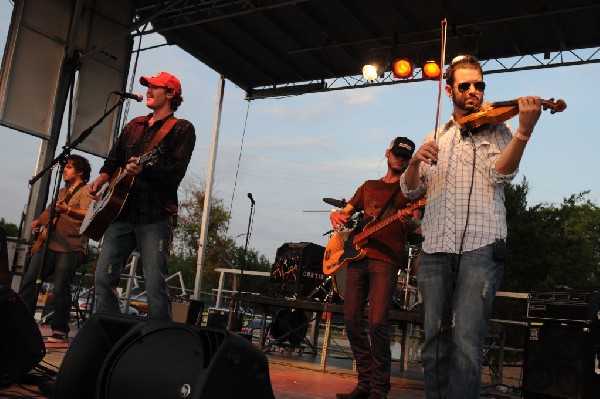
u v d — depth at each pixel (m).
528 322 4.45
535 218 14.37
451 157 2.51
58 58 7.29
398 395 4.43
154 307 3.14
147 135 3.39
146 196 3.21
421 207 3.38
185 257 26.00
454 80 2.52
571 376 4.09
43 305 6.97
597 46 7.72
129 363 1.79
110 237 3.25
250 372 1.64
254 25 8.41
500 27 7.68
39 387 2.76
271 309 7.54
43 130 7.09
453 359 2.33
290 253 6.91
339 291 5.58
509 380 7.92
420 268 2.55
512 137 2.48
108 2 7.80
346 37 8.51
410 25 8.02
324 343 5.53
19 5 6.91
